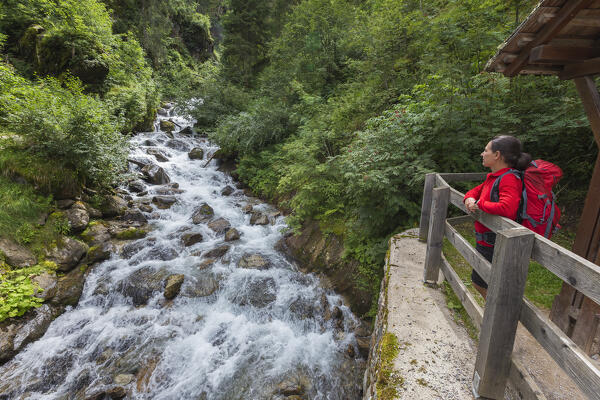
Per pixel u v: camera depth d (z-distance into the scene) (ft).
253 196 30.66
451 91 16.26
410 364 7.00
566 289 7.21
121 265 18.43
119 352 13.11
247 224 24.85
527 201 5.57
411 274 10.70
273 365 12.78
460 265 11.62
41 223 18.19
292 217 22.56
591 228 6.67
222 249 20.61
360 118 24.53
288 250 21.06
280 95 41.22
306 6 41.73
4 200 17.54
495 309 4.94
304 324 15.11
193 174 33.78
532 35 6.52
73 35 36.47
